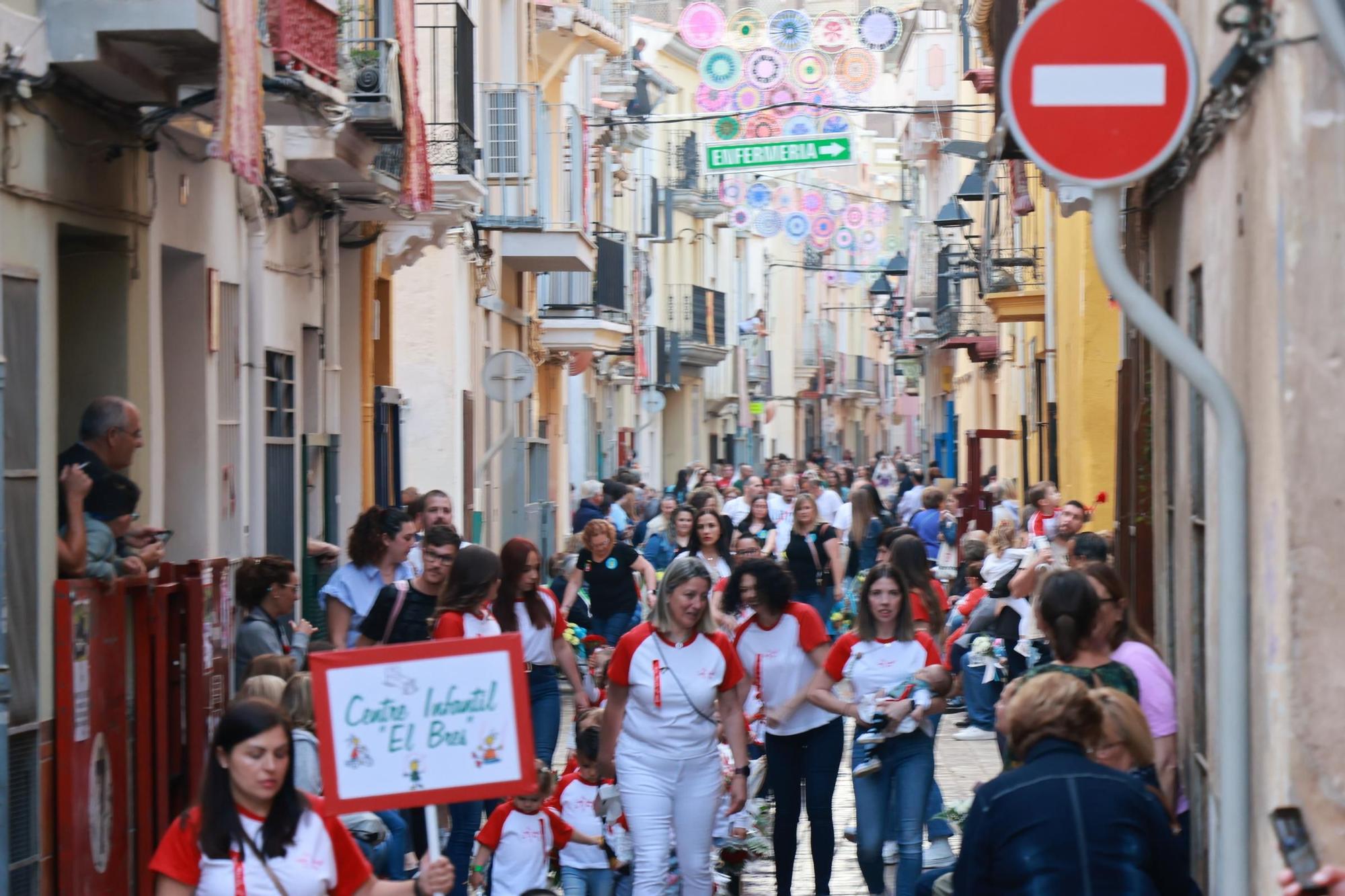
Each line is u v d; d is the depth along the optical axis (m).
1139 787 8.33
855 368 138.25
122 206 15.34
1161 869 8.22
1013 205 34.97
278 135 20.62
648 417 77.50
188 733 14.80
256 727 8.82
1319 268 8.55
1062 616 11.06
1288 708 8.68
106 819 12.95
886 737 14.83
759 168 40.09
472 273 34.97
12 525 12.43
